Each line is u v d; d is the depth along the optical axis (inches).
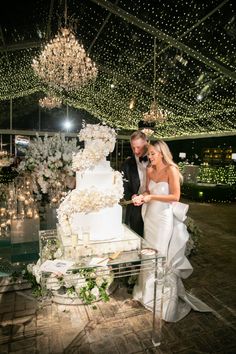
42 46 337.7
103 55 374.9
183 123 550.0
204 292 124.3
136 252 91.9
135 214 127.2
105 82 482.6
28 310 107.7
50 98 494.0
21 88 564.1
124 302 113.8
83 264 82.0
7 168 371.9
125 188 128.7
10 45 337.4
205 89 366.9
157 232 105.0
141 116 593.0
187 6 219.5
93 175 95.6
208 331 97.3
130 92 492.7
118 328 97.8
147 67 366.0
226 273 143.9
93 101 609.6
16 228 153.9
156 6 232.7
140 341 91.5
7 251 162.6
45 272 78.1
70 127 671.1
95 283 103.3
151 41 293.6
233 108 383.6
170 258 105.4
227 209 320.8
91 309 108.8
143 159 123.6
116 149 702.5
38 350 87.0
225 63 273.3
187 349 88.7
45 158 170.9
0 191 259.9
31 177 172.9
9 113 631.8
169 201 102.4
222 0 198.1
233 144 470.3
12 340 91.3
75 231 92.2
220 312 108.7
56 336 93.4
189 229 152.5
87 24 298.5
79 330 96.6
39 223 158.4
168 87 410.6
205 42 255.1
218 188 365.1
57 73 285.9
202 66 307.4
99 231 92.7
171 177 102.8
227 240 200.4
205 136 539.5
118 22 276.8
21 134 644.1
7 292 119.9
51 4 259.8
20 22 281.6
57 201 168.2
